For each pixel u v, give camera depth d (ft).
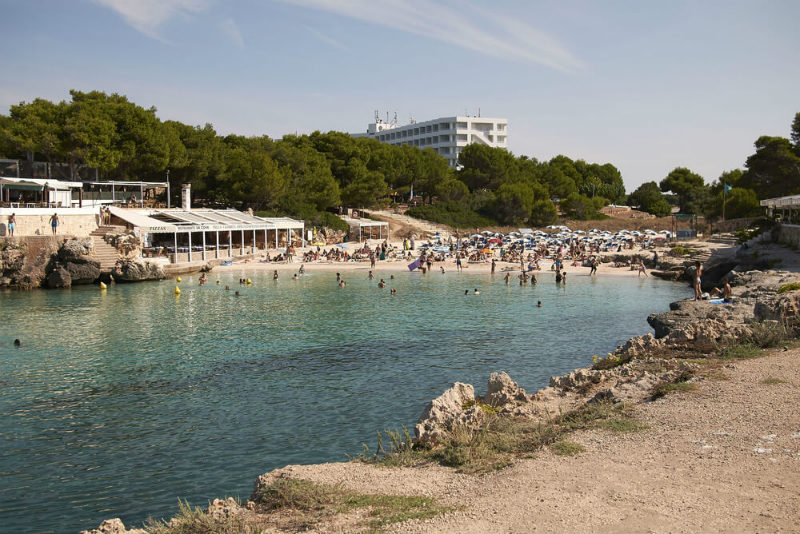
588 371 71.20
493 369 99.04
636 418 49.39
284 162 366.02
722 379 58.03
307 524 33.96
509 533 30.83
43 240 202.28
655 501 33.76
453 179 485.15
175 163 310.04
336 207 408.67
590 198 548.31
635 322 140.87
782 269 170.30
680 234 353.51
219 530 34.50
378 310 159.43
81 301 172.45
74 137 258.57
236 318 147.13
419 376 95.04
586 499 34.55
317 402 82.12
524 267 262.88
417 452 47.96
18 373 96.99
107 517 51.67
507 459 43.04
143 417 76.59
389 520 33.60
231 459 63.31
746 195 353.92
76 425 73.77
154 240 274.57
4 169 258.98
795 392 52.13
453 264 275.80
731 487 35.17
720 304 113.70
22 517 51.72
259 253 294.25
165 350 112.98
